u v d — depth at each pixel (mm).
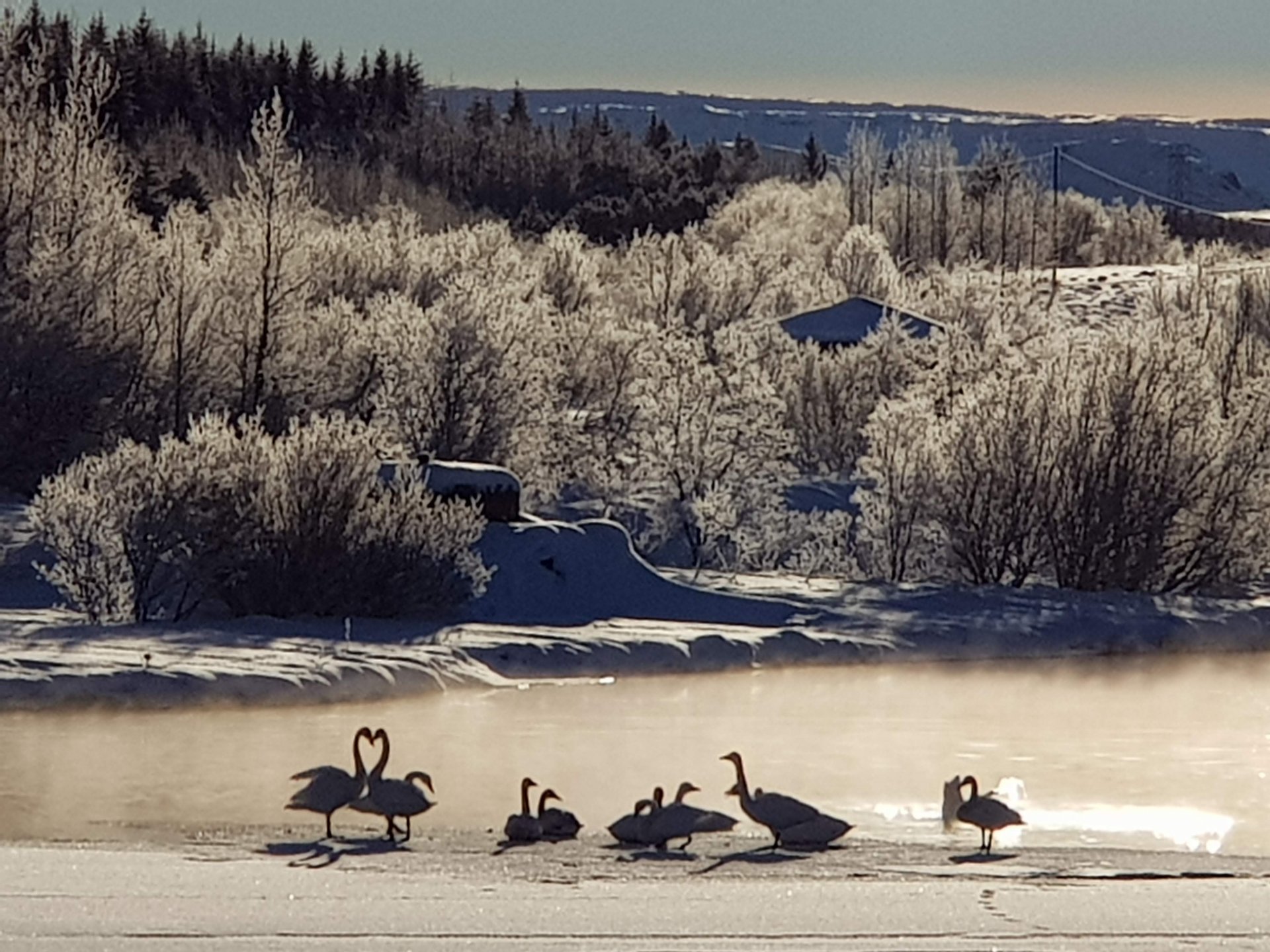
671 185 136750
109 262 48625
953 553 45469
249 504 35750
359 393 50156
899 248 126562
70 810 19469
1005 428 45719
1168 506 45594
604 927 11227
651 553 46375
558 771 23375
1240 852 18312
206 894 12289
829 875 14570
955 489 45312
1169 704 31984
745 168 166000
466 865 14898
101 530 34781
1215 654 39938
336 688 29516
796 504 51875
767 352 60281
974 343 60094
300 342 49719
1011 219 135250
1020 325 72375
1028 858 15938
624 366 55531
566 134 163625
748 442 49500
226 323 48875
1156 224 142375
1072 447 45562
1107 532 45219
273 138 50312
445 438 48656
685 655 34906
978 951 10664
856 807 20859
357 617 35844
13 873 13211
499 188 131250
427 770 23250
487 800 20922
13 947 10227
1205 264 83312
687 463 48531
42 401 45281
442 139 139000
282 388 48938
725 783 22688
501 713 29031
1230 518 46438
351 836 17328
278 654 31484
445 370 48969
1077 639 39812
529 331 50781
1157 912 12125
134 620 34750
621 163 143500
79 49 54781
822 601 40812
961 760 25062
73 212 49812
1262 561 47219
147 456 35938
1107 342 47594
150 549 34875
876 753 25609
